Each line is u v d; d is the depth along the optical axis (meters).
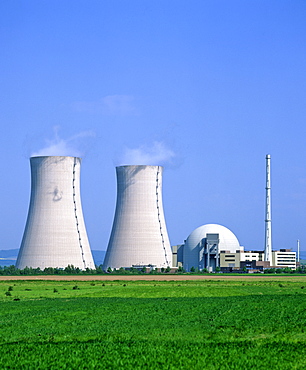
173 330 53.16
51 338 49.12
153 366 39.28
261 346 45.25
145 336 50.16
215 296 92.75
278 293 99.06
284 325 56.38
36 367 39.03
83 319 60.31
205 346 45.25
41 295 92.25
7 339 48.91
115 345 45.56
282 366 39.31
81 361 40.56
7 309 69.12
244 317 62.06
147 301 79.88
